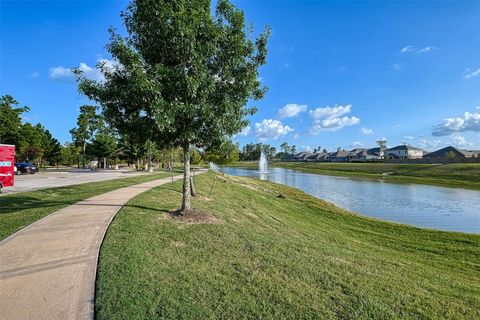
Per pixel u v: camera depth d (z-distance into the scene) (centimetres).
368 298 469
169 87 746
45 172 3900
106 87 793
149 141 913
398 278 609
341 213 1819
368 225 1560
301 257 647
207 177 3136
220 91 841
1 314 375
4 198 1300
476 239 1304
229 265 563
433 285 619
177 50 760
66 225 800
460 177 4438
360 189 3366
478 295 617
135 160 5388
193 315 388
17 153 5006
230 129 846
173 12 711
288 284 495
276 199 2152
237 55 825
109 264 527
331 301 451
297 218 1560
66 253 589
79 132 5609
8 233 728
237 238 748
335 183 4062
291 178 4972
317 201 2289
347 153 13625
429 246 1198
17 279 475
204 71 759
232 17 824
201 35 784
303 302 440
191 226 821
